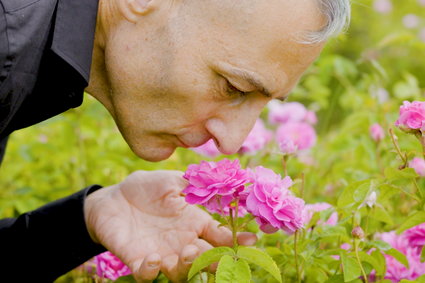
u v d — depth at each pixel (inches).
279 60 68.7
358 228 76.0
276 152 93.0
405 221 80.8
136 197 80.1
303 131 134.5
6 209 122.9
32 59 68.4
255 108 72.2
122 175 131.5
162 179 80.5
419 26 295.1
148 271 68.2
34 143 133.1
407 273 88.9
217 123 72.4
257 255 66.4
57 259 86.0
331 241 87.0
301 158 141.6
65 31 70.6
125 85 73.3
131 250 76.2
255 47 67.7
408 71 264.5
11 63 65.8
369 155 124.0
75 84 73.5
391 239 93.0
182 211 78.6
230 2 67.2
